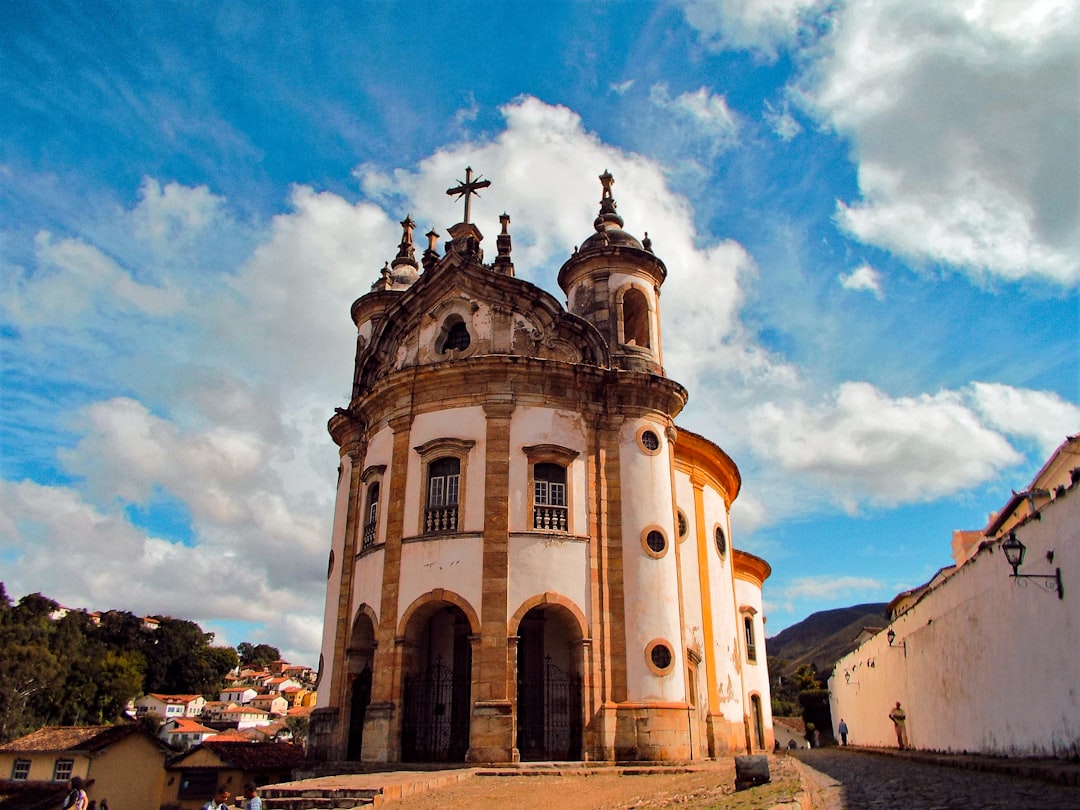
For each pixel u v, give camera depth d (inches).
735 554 1286.9
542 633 893.2
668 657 840.3
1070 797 355.3
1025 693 618.2
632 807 472.4
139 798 1402.6
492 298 949.8
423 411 911.0
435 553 842.8
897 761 800.3
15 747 1460.4
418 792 608.1
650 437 924.6
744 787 505.0
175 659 4170.8
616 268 1040.8
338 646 947.3
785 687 3444.9
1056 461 849.5
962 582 771.4
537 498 868.0
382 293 1237.1
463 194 1061.8
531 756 838.5
